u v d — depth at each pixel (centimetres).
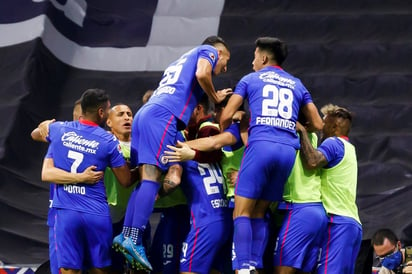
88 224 2041
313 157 2083
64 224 2034
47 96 3888
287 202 2088
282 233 2081
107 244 2062
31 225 3331
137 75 4016
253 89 2036
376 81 3800
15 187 3491
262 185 1991
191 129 2184
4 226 3319
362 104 3738
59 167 2053
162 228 2167
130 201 2017
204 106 2189
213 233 2072
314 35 4022
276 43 2098
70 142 2056
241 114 2112
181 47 4109
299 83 2089
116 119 2262
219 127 2139
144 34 4197
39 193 3500
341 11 4112
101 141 2055
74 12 4297
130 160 2119
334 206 2144
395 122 3650
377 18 4050
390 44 3941
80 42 4191
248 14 4172
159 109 2019
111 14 4319
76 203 2042
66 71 4038
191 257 2070
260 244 2031
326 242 2144
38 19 4062
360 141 3584
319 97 3775
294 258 2061
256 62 2119
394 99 3747
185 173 2103
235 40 4044
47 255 3209
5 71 3900
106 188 2195
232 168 2127
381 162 3516
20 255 3216
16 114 3700
